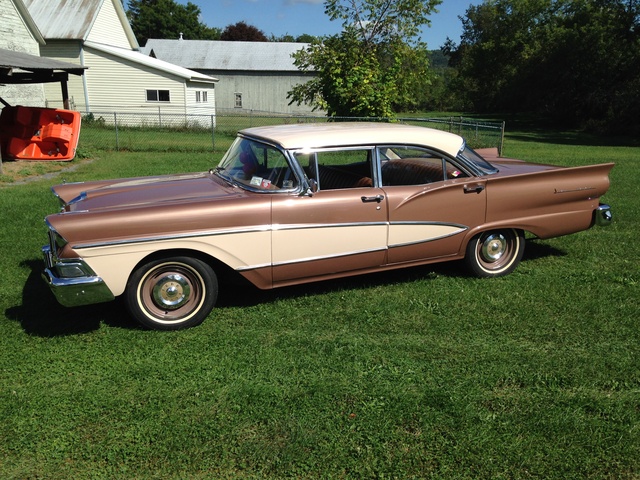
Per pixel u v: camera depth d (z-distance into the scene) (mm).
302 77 41156
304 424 3027
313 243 4484
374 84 18391
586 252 6266
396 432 2982
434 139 4949
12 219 7379
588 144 25422
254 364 3676
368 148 4695
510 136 30203
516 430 2990
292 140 4500
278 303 4746
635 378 3502
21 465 2732
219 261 4340
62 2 27500
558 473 2686
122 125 25812
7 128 14188
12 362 3695
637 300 4770
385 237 4734
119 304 4734
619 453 2816
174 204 4152
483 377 3496
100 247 3891
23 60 13688
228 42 43406
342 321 4371
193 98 28234
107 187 4832
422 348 3895
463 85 59594
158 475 2668
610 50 35938
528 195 5215
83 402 3234
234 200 4273
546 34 44094
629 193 9836
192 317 4258
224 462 2756
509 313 4500
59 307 4633
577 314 4469
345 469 2713
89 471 2695
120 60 26688
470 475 2676
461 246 5105
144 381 3473
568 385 3432
